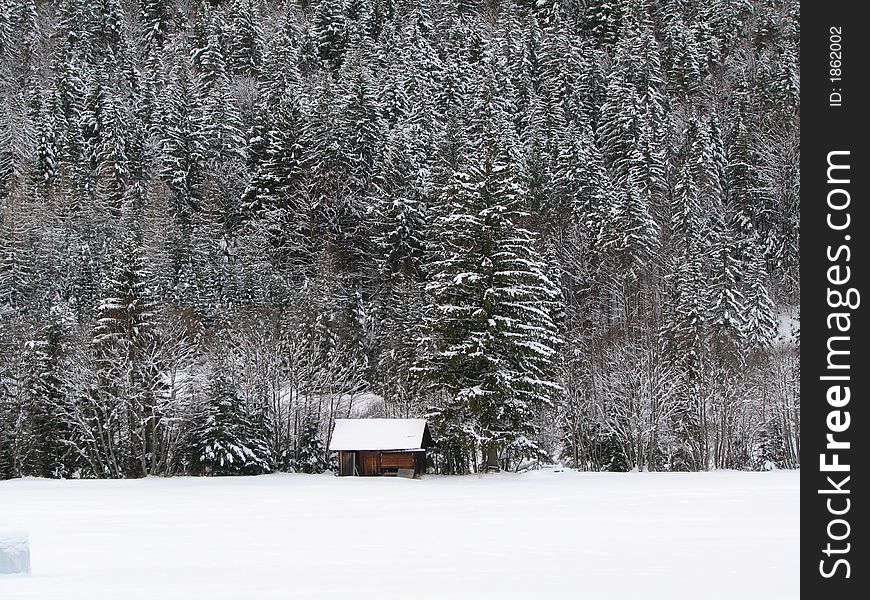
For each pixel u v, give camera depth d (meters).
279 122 72.69
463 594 11.94
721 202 75.25
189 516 26.02
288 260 66.88
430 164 70.44
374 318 61.69
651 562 15.34
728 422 54.44
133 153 77.69
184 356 50.56
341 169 69.12
